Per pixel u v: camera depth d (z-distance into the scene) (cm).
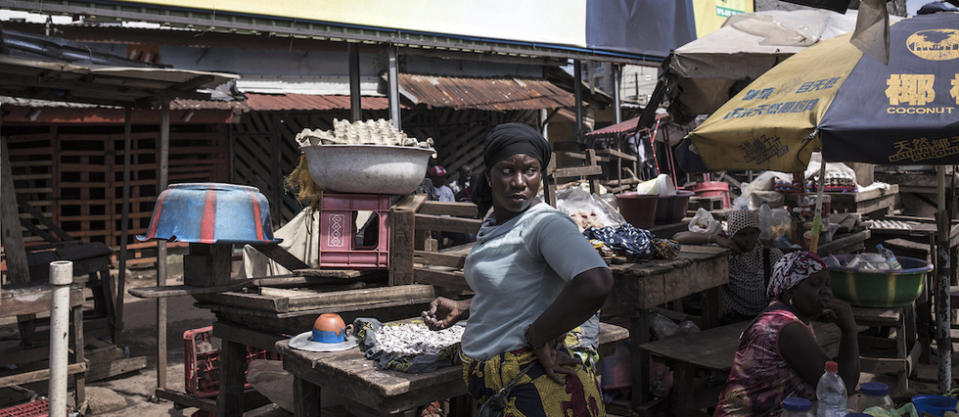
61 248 660
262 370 404
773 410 286
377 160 388
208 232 367
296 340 327
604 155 1159
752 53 641
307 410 316
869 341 519
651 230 600
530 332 200
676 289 444
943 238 417
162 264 534
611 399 436
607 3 1086
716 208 788
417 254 425
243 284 392
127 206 627
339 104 1051
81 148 1076
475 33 902
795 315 293
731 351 403
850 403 289
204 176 1128
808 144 312
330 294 370
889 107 300
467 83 1270
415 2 835
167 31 966
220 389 403
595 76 2317
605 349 344
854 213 665
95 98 579
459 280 389
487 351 214
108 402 516
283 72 1084
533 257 208
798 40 640
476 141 1448
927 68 311
